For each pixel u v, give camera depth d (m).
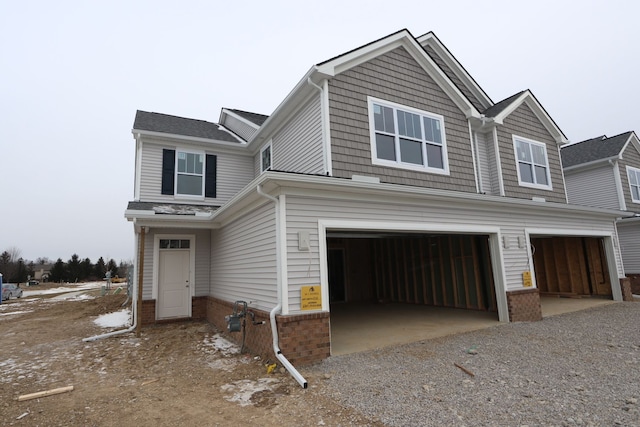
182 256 10.38
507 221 8.64
